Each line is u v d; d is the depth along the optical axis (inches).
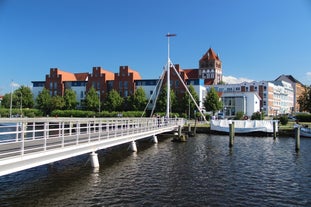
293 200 620.1
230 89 4434.1
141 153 1180.5
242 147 1396.4
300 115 2871.6
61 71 3973.9
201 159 1066.7
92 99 3417.8
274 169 915.4
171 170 876.6
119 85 3528.5
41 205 558.6
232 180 771.4
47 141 786.2
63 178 748.0
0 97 5182.1
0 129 1956.2
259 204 592.1
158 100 3203.7
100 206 561.9
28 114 3248.0
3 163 499.2
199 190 675.4
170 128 1777.8
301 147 1406.3
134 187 687.1
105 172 824.9
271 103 4515.3
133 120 1262.3
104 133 1062.4
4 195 610.9
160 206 567.5
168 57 2094.0
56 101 3501.5
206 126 2156.7
